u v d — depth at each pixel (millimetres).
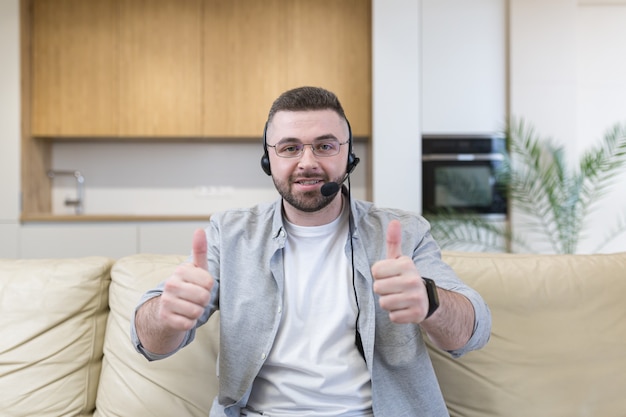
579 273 1371
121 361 1319
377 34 3578
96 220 3482
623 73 3930
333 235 1214
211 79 3689
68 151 4023
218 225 1250
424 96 3611
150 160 4066
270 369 1150
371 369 1086
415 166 3604
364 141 4012
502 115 3623
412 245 1184
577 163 3568
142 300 1062
